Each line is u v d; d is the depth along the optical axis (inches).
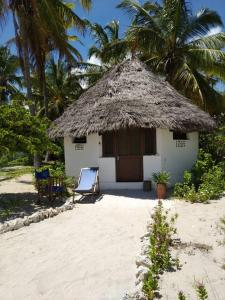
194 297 175.2
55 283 209.9
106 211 382.0
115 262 235.9
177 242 254.5
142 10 760.3
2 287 208.7
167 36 746.8
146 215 358.0
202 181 462.9
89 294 194.2
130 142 507.5
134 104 496.1
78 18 715.4
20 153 448.8
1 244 285.4
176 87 746.8
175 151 526.0
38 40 673.0
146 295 171.5
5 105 431.8
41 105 1291.8
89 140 530.3
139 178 506.3
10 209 402.9
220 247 246.2
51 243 283.1
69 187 531.2
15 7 628.4
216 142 611.2
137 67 591.5
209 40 734.5
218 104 768.9
